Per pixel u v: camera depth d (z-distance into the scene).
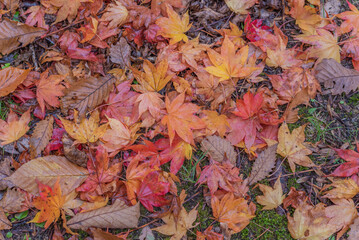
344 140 2.19
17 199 1.83
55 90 1.98
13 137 1.92
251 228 1.99
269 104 2.11
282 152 2.04
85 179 1.85
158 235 1.94
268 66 2.28
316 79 2.20
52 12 2.16
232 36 2.21
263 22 2.36
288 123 2.19
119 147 1.91
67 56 2.12
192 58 2.08
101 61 2.15
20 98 2.01
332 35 2.24
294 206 1.99
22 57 2.12
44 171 1.80
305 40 2.24
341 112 2.26
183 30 2.12
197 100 2.12
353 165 2.04
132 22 2.19
